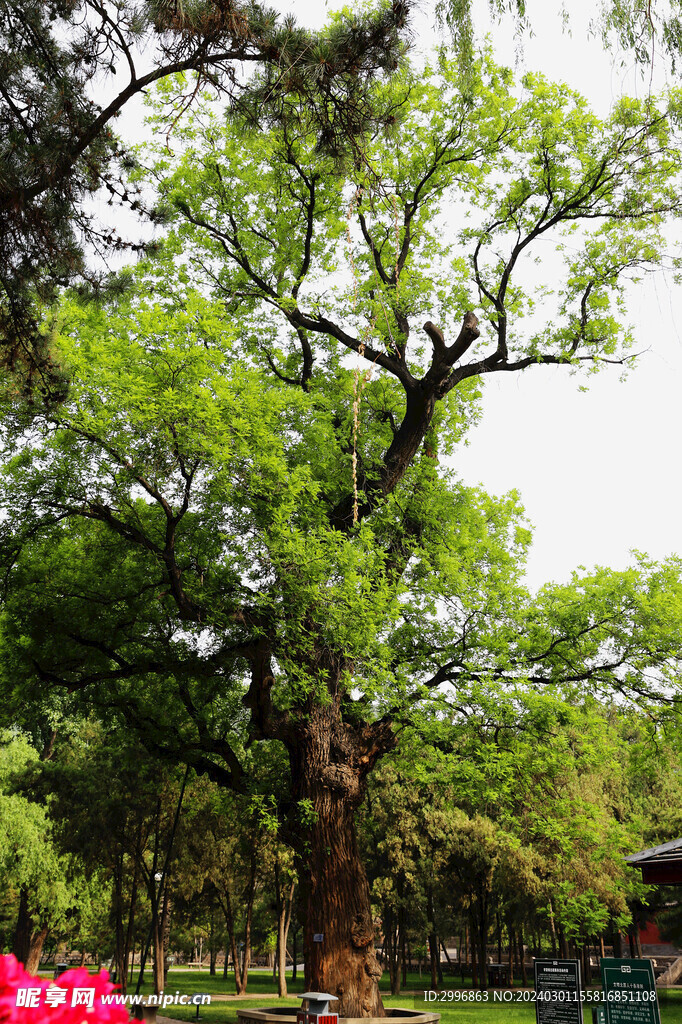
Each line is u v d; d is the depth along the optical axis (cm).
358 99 769
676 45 576
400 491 1808
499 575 1731
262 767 1983
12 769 3127
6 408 1384
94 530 1805
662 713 1609
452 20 687
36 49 714
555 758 1584
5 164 701
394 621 1595
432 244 2070
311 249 2028
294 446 1739
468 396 2161
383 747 1667
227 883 3350
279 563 1460
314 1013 1134
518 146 1923
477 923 4134
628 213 1822
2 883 3072
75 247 776
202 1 690
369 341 1886
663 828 3225
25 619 1652
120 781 2741
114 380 1344
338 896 1547
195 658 1639
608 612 1616
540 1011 1322
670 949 4838
